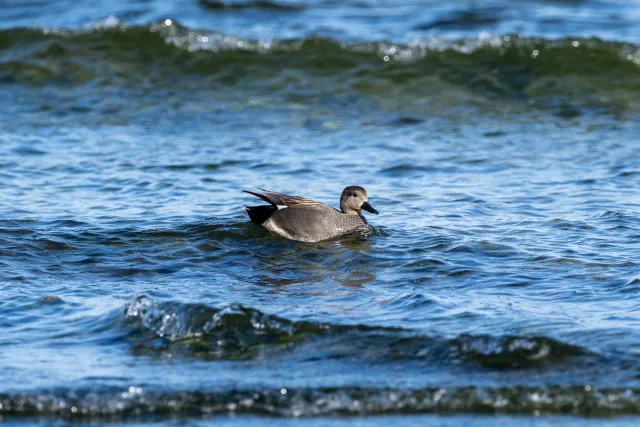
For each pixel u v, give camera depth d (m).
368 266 13.24
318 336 10.34
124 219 15.34
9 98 24.52
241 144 20.83
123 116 23.27
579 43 27.58
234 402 9.01
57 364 9.76
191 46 27.50
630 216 15.16
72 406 8.92
